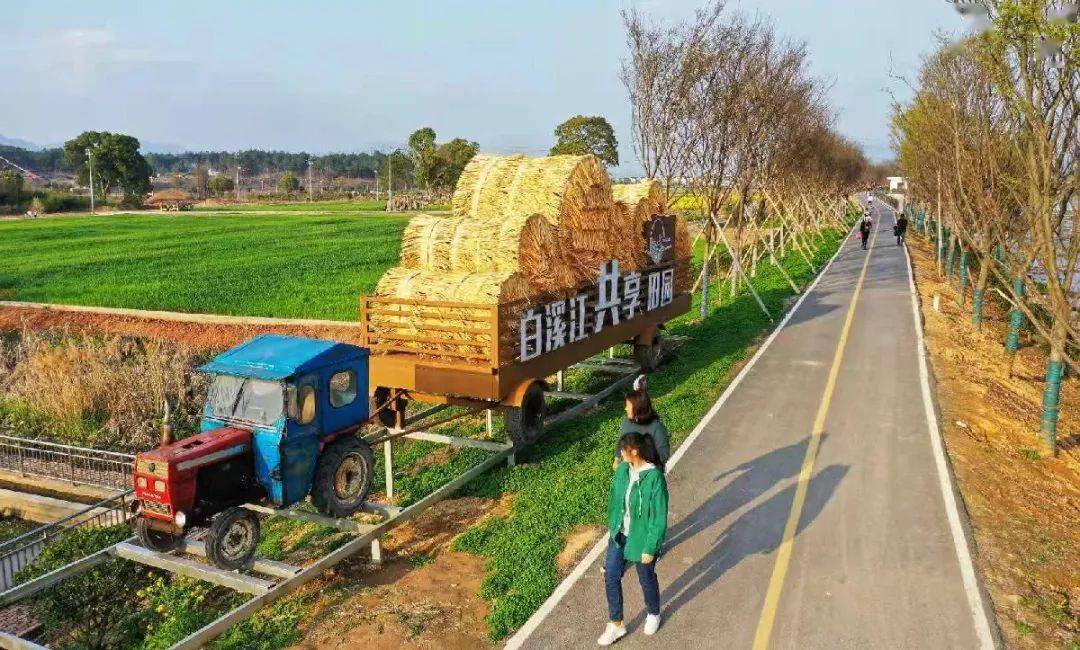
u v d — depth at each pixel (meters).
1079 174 8.00
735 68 22.41
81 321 26.73
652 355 17.06
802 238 46.41
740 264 27.98
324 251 46.62
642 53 22.45
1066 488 11.33
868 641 6.83
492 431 13.30
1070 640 6.89
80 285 33.03
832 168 52.66
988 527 9.18
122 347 21.94
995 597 7.59
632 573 8.02
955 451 11.75
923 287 29.55
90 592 9.05
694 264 38.53
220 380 8.78
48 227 67.88
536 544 8.75
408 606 7.68
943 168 17.94
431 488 11.04
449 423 13.97
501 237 11.94
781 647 6.75
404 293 11.95
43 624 9.17
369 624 7.38
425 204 110.25
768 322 22.42
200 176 163.38
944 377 16.30
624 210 15.58
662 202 17.59
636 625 7.08
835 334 20.67
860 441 12.12
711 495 10.06
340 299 28.67
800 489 10.22
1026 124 8.50
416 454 12.62
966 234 12.95
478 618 7.42
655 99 22.70
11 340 24.89
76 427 16.42
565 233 13.05
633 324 15.83
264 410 8.45
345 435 9.37
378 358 11.82
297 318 25.39
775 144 26.91
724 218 54.22
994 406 14.67
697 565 8.22
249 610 7.28
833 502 9.80
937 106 15.90
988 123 11.15
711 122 22.81
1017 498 10.27
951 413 13.71
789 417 13.41
